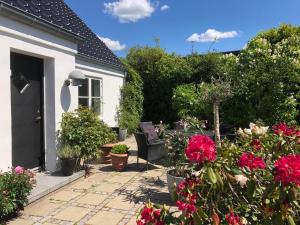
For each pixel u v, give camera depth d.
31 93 6.50
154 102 15.19
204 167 2.21
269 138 3.12
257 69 7.53
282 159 2.04
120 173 7.35
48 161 6.84
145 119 15.43
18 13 5.42
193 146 2.22
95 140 7.05
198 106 9.88
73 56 7.54
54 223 4.46
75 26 9.05
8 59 5.41
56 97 6.86
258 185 2.26
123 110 13.11
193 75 14.09
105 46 13.26
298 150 2.94
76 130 6.84
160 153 7.73
